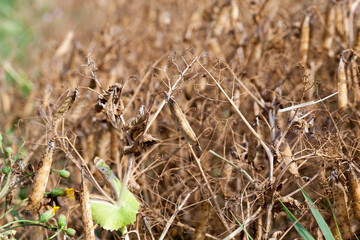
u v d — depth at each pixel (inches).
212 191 89.1
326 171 89.7
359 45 95.5
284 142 89.0
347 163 87.9
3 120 102.0
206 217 88.5
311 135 89.8
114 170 92.6
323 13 101.7
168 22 125.7
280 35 99.6
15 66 143.1
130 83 96.2
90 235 85.7
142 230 89.7
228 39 100.5
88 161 92.7
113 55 101.6
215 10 107.2
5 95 110.6
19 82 124.4
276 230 89.8
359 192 87.3
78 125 94.9
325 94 93.8
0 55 161.8
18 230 90.4
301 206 88.1
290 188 89.8
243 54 98.4
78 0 218.7
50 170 87.3
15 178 88.4
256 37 98.9
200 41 102.1
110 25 126.1
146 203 90.0
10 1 244.5
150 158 92.6
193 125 93.6
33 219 87.7
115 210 86.7
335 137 90.4
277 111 91.2
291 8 117.2
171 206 91.1
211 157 92.0
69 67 105.1
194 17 110.7
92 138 93.0
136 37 122.3
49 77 112.7
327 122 91.4
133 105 94.6
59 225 85.9
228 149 92.2
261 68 96.9
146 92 95.0
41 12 230.2
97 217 86.5
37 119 94.8
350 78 92.3
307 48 96.5
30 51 165.2
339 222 87.7
